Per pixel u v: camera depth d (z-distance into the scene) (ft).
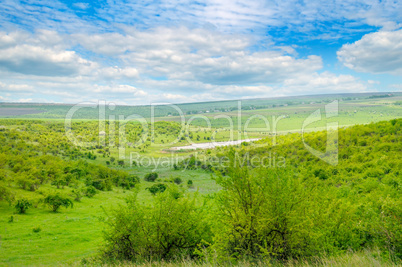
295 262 20.75
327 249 23.34
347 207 27.99
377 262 17.85
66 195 147.13
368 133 185.57
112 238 30.76
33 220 106.01
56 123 628.28
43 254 65.72
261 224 21.93
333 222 26.55
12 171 209.46
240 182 23.26
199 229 30.19
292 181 22.99
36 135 470.80
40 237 82.79
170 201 30.12
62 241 78.18
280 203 22.17
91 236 84.74
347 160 147.54
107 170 267.39
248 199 23.11
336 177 117.50
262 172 23.27
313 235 22.48
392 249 22.63
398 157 122.11
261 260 21.30
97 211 127.75
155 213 29.91
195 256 28.68
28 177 164.76
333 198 28.53
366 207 33.35
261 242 22.84
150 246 29.68
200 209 31.37
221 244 23.41
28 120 623.77
